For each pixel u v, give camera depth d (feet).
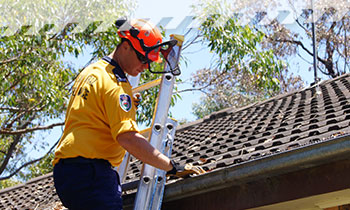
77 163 8.30
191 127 23.21
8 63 32.09
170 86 11.12
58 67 34.37
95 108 8.43
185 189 10.88
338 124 11.18
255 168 9.82
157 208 10.31
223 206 10.77
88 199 8.11
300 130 12.28
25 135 51.55
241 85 49.37
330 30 55.67
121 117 8.20
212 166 12.02
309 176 9.55
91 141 8.37
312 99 18.16
